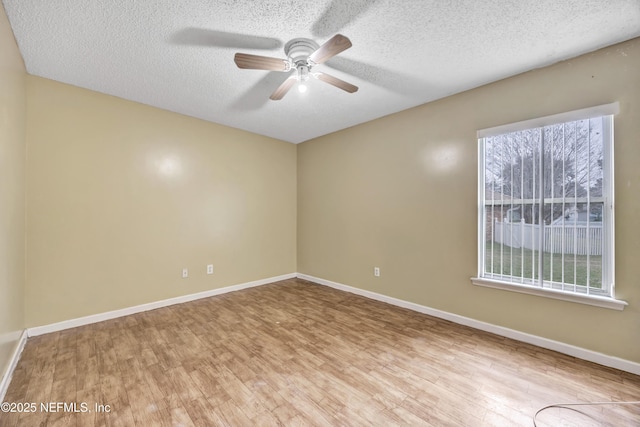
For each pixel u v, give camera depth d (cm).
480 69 235
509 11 167
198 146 355
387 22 178
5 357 182
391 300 339
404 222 327
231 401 166
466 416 154
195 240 354
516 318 243
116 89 271
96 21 175
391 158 339
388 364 205
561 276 221
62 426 146
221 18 173
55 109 254
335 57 217
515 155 245
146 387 178
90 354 218
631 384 180
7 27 174
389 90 275
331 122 369
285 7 165
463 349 226
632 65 193
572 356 213
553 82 224
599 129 206
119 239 293
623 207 196
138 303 307
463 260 277
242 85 262
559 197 222
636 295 191
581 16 171
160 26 180
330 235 418
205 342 239
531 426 146
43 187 248
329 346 232
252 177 415
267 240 435
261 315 301
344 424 148
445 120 290
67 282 262
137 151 304
